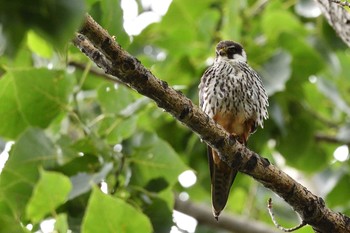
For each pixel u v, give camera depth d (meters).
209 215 14.53
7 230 7.62
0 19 4.52
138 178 10.70
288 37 13.77
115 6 8.77
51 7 4.54
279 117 13.34
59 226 8.89
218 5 15.28
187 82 14.00
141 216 8.09
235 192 16.61
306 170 15.02
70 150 10.47
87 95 12.52
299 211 8.73
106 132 11.07
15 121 10.95
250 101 12.17
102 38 7.53
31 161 10.22
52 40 4.57
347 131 14.80
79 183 9.88
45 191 8.84
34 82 10.81
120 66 7.73
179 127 14.10
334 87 14.59
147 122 14.07
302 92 14.01
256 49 13.63
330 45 14.34
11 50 4.55
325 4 9.88
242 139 12.30
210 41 14.39
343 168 15.23
